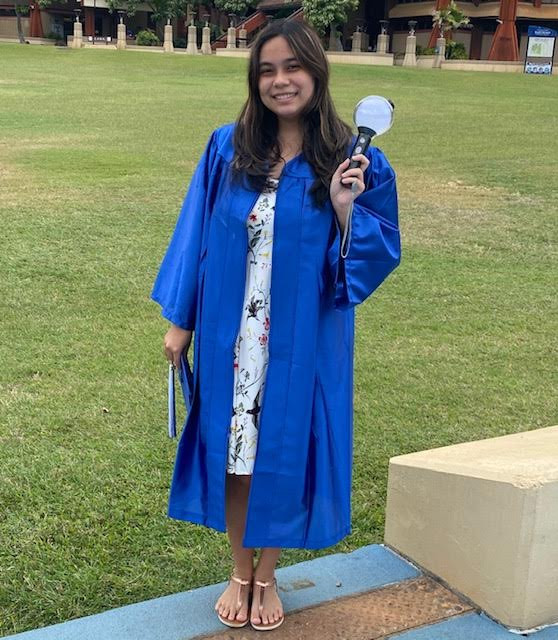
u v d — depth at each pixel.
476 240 8.46
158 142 14.27
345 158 2.25
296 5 44.91
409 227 8.95
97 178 10.90
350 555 2.97
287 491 2.33
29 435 3.95
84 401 4.38
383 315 6.12
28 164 11.75
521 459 2.62
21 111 18.36
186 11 50.44
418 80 30.77
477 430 4.27
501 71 38.09
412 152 14.11
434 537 2.79
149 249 7.55
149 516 3.29
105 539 3.11
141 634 2.46
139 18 55.72
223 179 2.32
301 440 2.31
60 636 2.43
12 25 56.22
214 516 2.39
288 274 2.24
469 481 2.60
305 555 3.13
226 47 45.44
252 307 2.29
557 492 2.44
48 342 5.25
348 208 2.18
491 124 18.11
